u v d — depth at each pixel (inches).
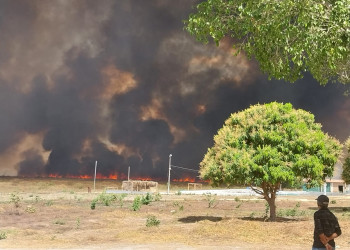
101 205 1376.7
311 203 1534.2
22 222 952.9
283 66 466.6
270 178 823.1
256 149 855.1
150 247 600.4
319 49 424.2
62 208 1246.9
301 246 601.9
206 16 464.8
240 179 835.4
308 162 817.5
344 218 938.7
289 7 416.2
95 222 937.5
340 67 506.0
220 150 868.0
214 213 1126.4
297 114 886.4
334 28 407.5
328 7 425.7
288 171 824.3
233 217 979.9
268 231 709.3
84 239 696.4
